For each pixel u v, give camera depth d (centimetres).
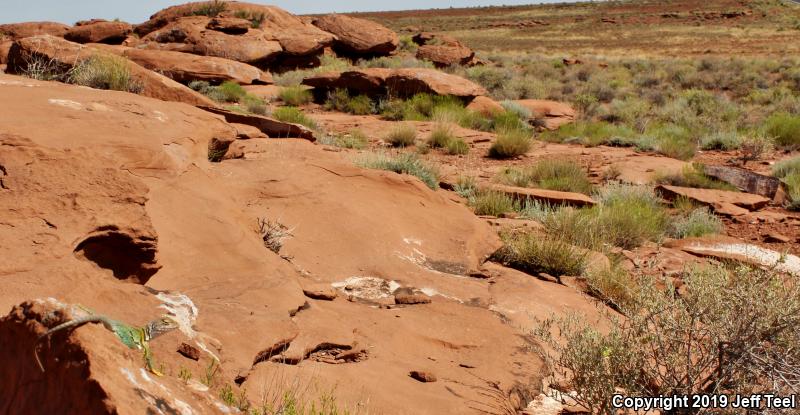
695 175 1644
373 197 850
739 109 3044
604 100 3600
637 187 1493
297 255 686
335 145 1791
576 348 493
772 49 6575
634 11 11262
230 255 594
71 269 441
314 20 4344
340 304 598
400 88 2653
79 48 1570
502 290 727
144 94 1299
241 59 3491
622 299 764
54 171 518
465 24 11200
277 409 396
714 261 928
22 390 279
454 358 548
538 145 2152
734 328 462
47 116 691
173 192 650
